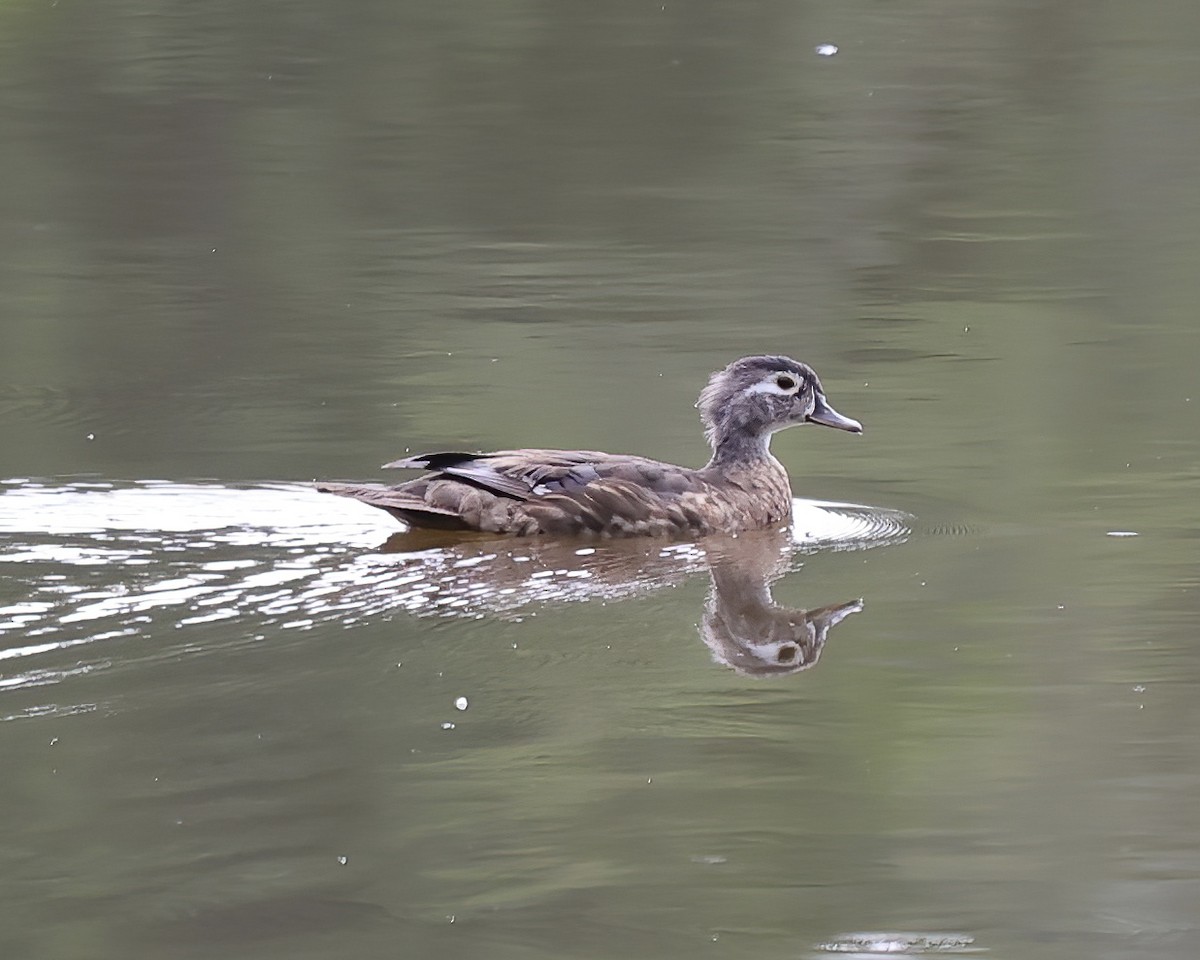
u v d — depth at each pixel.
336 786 10.22
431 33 46.75
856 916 8.99
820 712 11.45
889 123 38.59
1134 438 18.69
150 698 11.26
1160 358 22.17
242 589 13.41
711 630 13.01
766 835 9.81
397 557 14.48
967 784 10.45
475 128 38.34
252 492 16.42
